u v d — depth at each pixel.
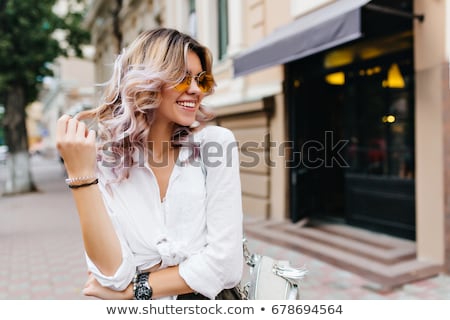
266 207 6.36
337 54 5.38
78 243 5.44
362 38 5.02
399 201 4.89
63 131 0.98
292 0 5.71
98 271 1.03
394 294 3.20
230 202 1.08
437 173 3.72
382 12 3.73
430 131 3.75
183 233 1.07
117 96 1.11
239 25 6.90
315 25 3.95
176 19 9.43
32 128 51.09
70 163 0.97
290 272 1.27
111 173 1.09
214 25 8.21
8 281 3.90
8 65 10.68
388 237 4.98
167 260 1.06
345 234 5.23
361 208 5.47
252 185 6.69
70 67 27.53
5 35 10.41
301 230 5.51
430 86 3.72
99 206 0.99
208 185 1.10
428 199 3.83
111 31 15.08
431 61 3.72
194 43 1.12
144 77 1.02
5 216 7.72
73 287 3.71
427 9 3.74
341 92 5.95
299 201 5.87
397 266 3.85
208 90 1.14
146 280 1.05
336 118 6.10
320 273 3.76
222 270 1.04
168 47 1.05
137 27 12.18
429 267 3.74
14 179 11.34
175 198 1.08
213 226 1.07
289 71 5.91
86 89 27.64
